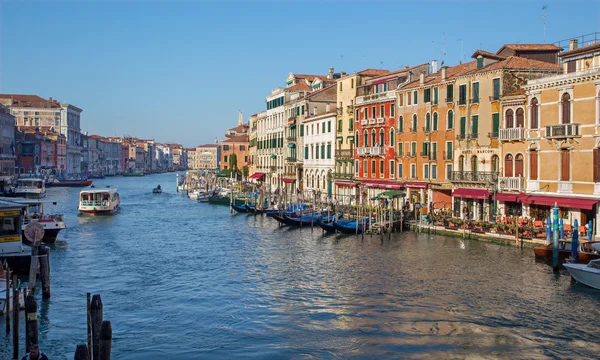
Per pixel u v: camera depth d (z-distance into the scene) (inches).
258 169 3794.3
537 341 794.8
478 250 1395.2
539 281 1083.3
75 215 2470.5
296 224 2003.0
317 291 1058.1
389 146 2146.9
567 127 1369.3
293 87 3221.0
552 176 1435.8
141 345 792.9
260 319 901.2
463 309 931.3
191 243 1643.7
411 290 1047.6
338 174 2479.1
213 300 1008.2
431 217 1721.2
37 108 6063.0
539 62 1662.2
